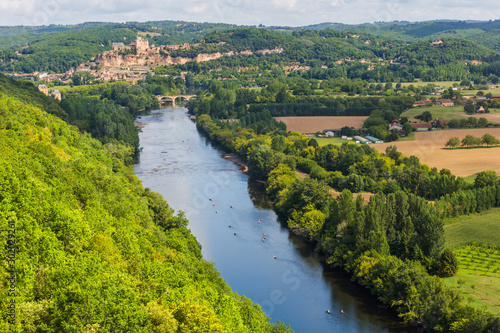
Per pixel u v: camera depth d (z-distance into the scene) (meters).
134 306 118.56
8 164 167.50
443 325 176.00
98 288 121.62
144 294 129.50
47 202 158.50
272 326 160.50
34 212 147.88
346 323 186.75
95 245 147.12
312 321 187.50
